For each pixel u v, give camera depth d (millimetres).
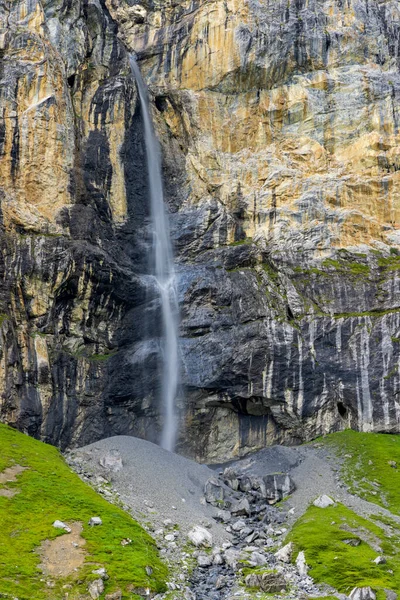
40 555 42312
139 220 75188
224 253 75750
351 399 70375
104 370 66875
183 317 71875
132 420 67938
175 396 69688
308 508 55906
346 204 80562
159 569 43750
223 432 70750
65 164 68875
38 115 68000
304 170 81375
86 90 75250
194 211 77812
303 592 42188
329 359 71500
